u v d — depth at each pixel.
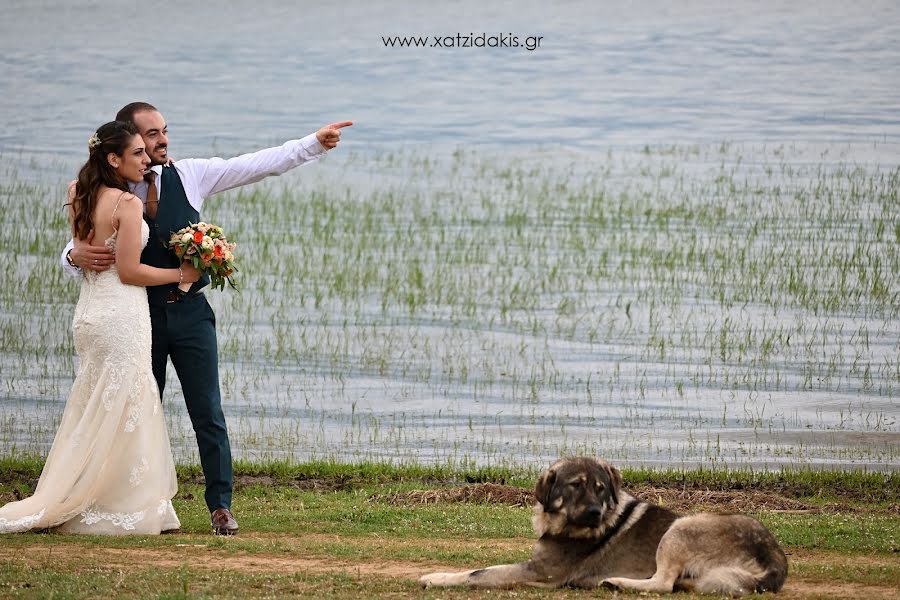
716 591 17.78
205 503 27.55
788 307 55.78
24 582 18.03
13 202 77.31
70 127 108.88
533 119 120.56
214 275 23.55
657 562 18.33
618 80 138.75
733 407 40.97
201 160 24.22
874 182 83.88
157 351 23.56
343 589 18.14
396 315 54.91
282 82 143.75
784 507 27.64
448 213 77.94
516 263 64.56
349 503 27.56
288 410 40.66
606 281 60.75
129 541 21.97
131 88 134.62
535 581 18.98
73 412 23.14
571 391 43.16
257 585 18.28
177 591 17.52
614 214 76.69
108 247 22.92
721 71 138.62
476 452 35.19
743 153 97.12
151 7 192.00
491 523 24.78
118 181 23.05
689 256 64.12
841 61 139.50
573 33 168.38
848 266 62.22
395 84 142.75
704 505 27.83
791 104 118.88
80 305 23.23
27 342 49.12
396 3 197.50
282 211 77.38
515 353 48.62
